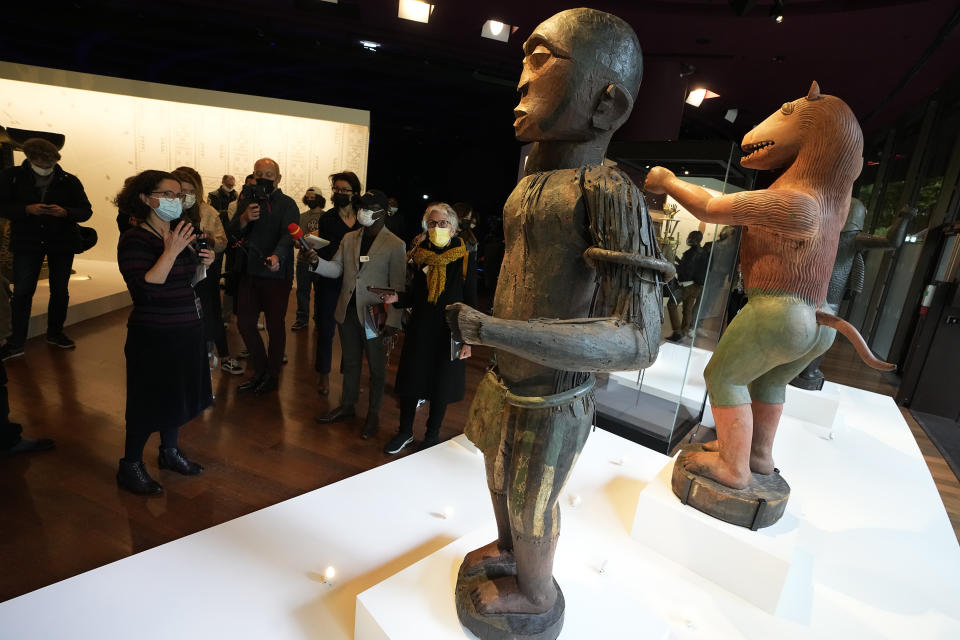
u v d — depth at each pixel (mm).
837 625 1752
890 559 2143
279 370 3459
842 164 1823
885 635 1727
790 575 1984
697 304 2867
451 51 6047
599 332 933
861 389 4941
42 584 1687
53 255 3721
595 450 2844
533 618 1297
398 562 1837
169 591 1614
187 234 1977
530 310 1161
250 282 3250
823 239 1846
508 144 8633
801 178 1870
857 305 8195
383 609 1391
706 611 1764
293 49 5973
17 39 5742
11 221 3551
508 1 4660
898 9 3996
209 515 2139
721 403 2000
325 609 1604
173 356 2102
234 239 3307
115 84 5617
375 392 2918
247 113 6453
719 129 8102
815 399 3631
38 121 6094
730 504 1917
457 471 2480
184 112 6340
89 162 6379
